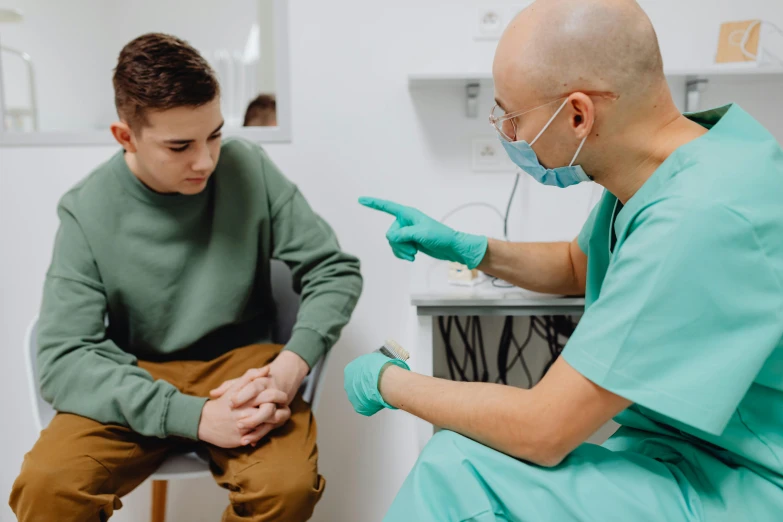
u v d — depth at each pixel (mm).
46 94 2641
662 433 862
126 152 1229
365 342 1705
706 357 666
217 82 1111
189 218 1236
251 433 1062
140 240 1211
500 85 809
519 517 709
